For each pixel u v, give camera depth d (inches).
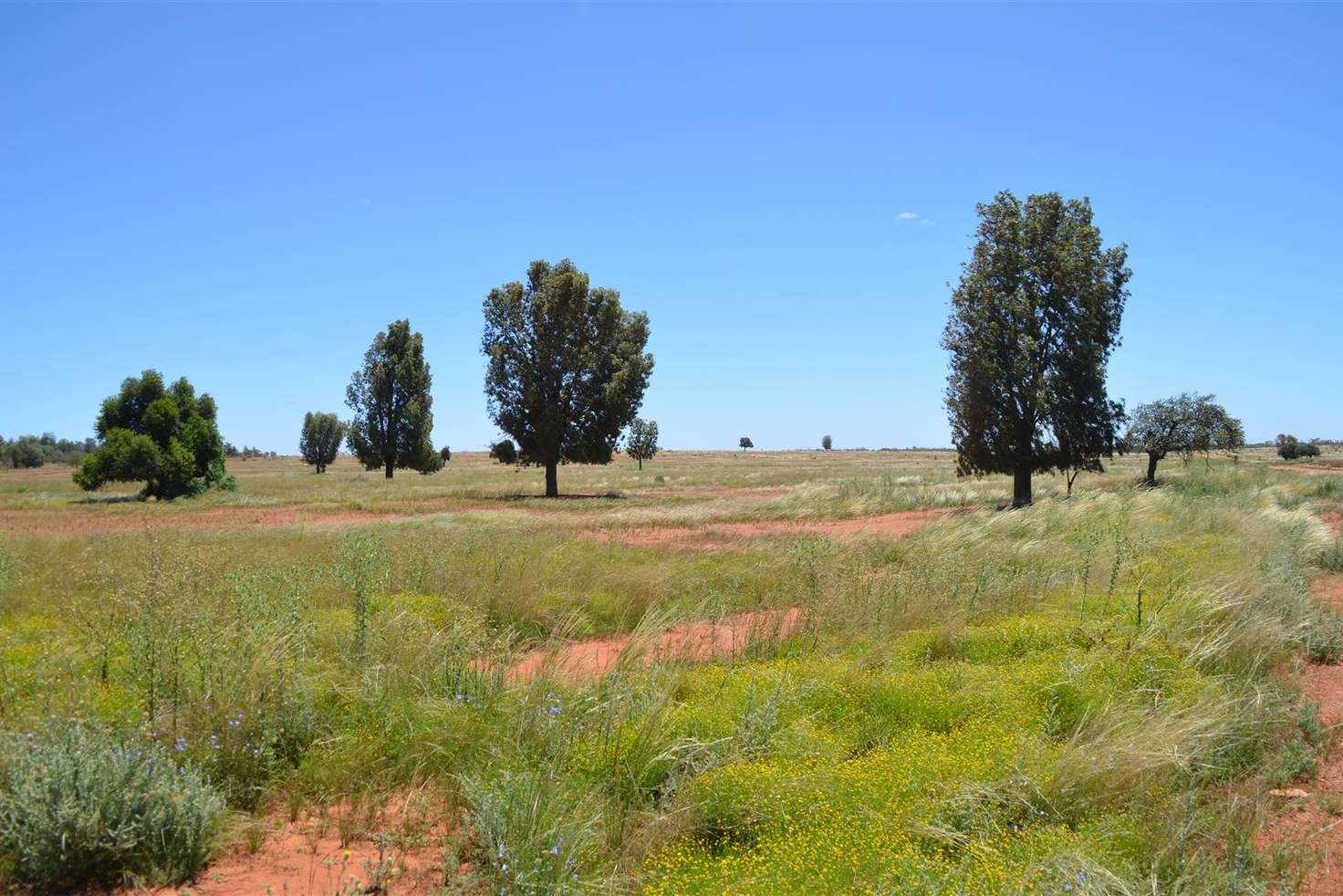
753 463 4729.3
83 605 366.6
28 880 172.7
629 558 608.4
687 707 266.7
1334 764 247.1
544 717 245.0
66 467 4776.1
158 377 1822.1
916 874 169.0
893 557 603.8
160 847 181.6
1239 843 192.5
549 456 1811.0
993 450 1243.2
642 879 177.0
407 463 2901.1
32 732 200.7
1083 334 1226.6
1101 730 251.0
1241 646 339.3
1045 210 1251.8
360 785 224.4
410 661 291.9
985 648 349.7
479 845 192.5
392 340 2859.3
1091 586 447.5
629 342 1882.4
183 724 228.8
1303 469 2039.9
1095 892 164.9
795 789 207.9
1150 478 1487.5
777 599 466.6
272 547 658.8
